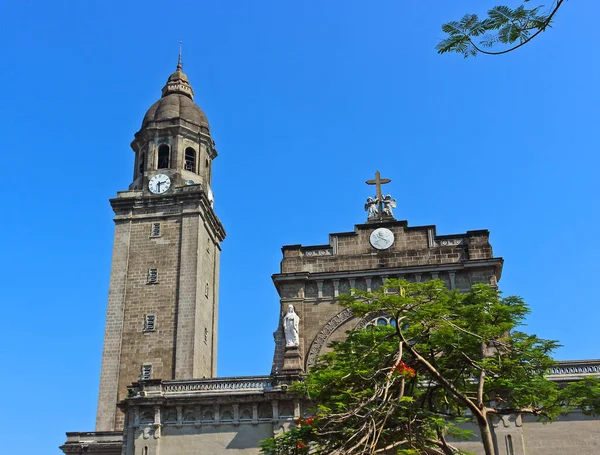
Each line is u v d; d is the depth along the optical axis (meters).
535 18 11.32
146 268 61.31
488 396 29.84
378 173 51.09
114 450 51.62
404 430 24.38
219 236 69.81
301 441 23.78
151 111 69.44
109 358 58.03
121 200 63.75
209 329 63.31
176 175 64.94
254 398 42.25
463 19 11.72
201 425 42.28
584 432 38.81
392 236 47.62
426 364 25.30
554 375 40.94
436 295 28.91
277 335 46.06
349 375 25.78
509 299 29.00
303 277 46.53
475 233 46.62
